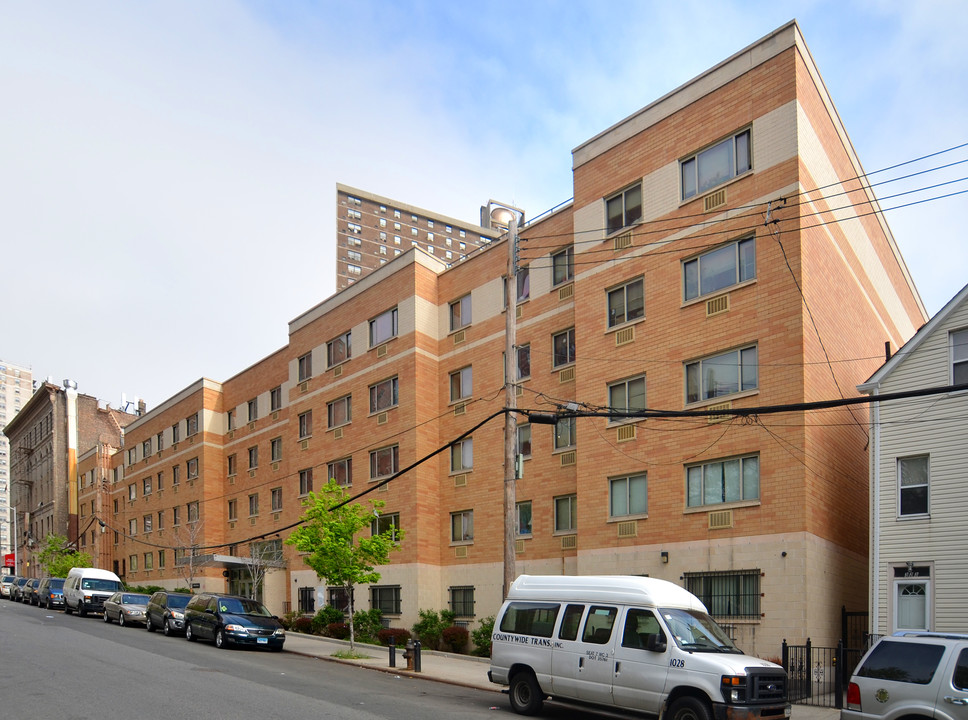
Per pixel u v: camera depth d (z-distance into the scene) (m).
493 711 15.16
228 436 48.41
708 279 22.22
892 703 11.29
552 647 14.66
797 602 18.88
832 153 22.92
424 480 30.67
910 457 18.48
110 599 34.28
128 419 81.56
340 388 35.81
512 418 18.56
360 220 120.19
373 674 20.78
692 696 12.41
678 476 21.98
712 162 22.52
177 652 22.52
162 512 53.38
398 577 30.45
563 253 27.77
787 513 19.44
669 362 22.69
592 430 24.50
